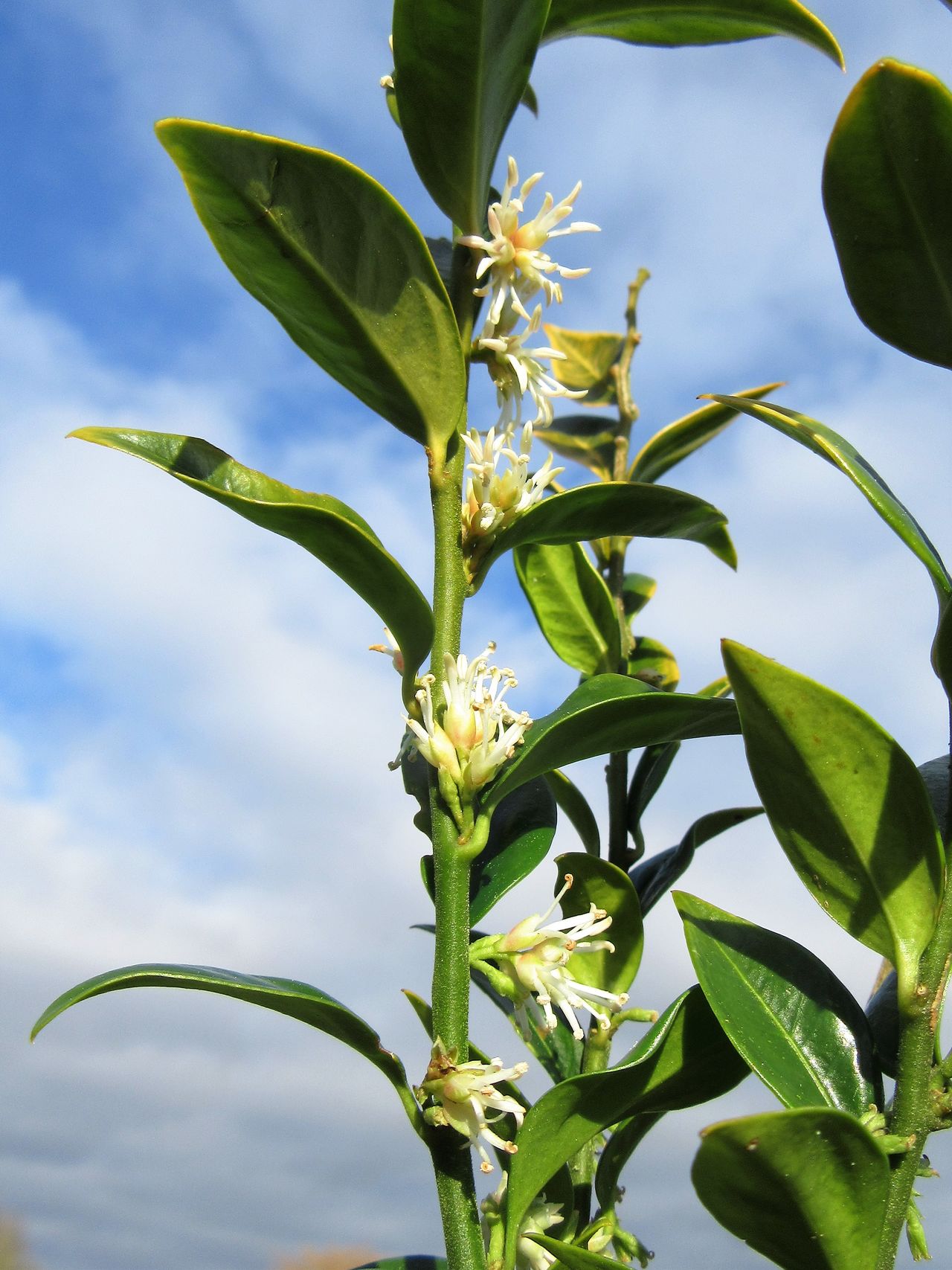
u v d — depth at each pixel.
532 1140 0.26
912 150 0.24
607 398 0.42
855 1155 0.23
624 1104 0.26
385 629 0.28
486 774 0.26
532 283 0.27
